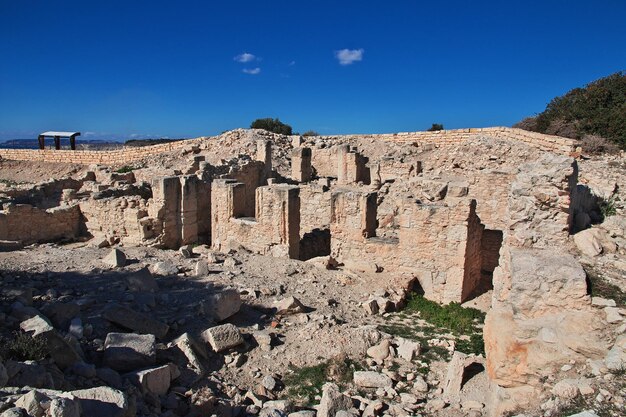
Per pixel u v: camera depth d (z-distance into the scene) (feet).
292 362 33.76
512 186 36.63
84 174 118.42
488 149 95.71
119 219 70.08
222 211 68.85
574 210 38.40
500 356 25.91
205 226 77.56
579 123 109.70
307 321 39.93
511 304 26.32
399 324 43.55
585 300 25.02
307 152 104.37
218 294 38.32
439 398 29.86
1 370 20.56
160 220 68.85
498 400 25.27
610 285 28.04
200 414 25.84
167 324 35.47
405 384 32.27
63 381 23.85
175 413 25.64
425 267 52.47
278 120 222.69
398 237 58.75
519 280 26.14
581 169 67.87
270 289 45.44
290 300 41.55
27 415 17.44
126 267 49.19
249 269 52.39
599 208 42.65
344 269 56.95
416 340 39.47
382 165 101.24
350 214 57.93
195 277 48.16
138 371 26.94
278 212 61.52
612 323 24.20
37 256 52.80
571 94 124.26
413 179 83.56
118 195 80.12
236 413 26.86
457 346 38.75
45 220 69.82
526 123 133.28
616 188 58.65
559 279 25.40
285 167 120.16
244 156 110.63
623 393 20.98
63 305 33.30
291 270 52.47
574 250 33.78
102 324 33.35
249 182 98.37
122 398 21.02
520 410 23.63
